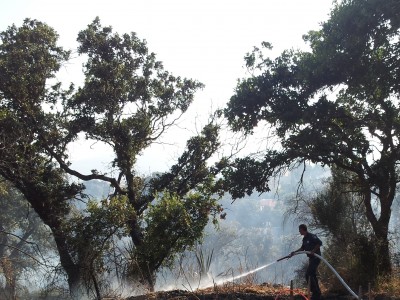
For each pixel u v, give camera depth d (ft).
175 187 85.05
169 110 87.25
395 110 54.75
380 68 48.91
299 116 53.52
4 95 75.20
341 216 64.85
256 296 43.39
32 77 75.00
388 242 54.19
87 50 83.61
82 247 61.11
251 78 57.31
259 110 56.75
